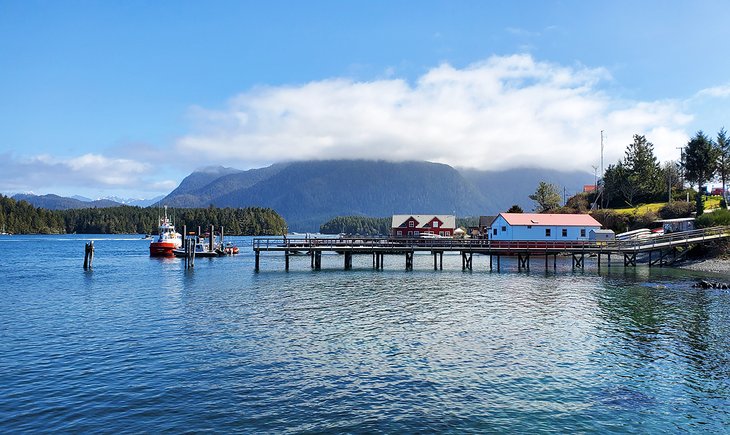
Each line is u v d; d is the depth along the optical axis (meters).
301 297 40.34
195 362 22.14
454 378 20.16
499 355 23.30
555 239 77.62
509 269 65.50
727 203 91.56
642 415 16.66
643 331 27.73
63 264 77.12
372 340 26.11
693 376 20.25
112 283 50.91
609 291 42.88
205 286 47.81
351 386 19.20
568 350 24.08
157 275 59.25
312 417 16.38
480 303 37.31
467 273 60.12
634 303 36.53
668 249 69.88
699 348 24.14
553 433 15.36
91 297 40.91
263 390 18.75
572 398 18.06
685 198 104.19
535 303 37.16
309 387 19.08
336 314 33.06
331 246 63.03
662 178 111.50
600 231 76.69
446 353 23.67
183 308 35.34
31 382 19.62
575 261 77.25
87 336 26.91
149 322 30.48
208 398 17.95
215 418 16.28
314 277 55.72
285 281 51.75
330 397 18.08
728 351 23.62
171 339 26.19
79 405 17.38
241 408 17.08
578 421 16.20
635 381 19.73
